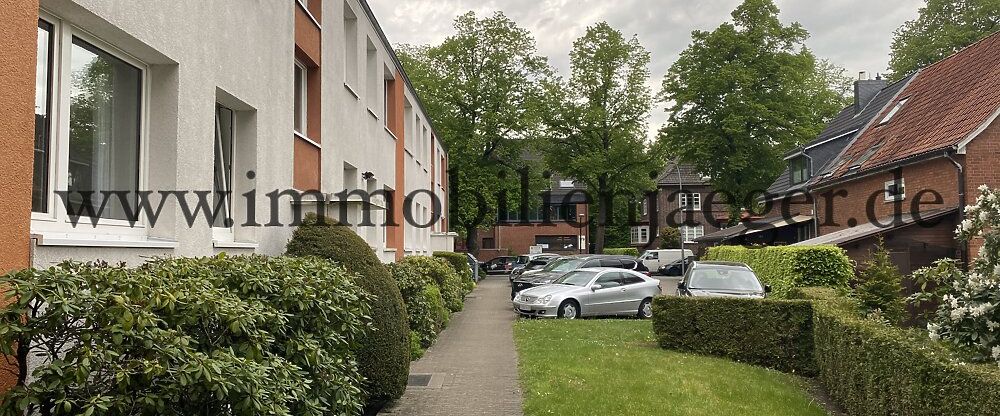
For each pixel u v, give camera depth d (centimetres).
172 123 621
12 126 395
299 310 508
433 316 1382
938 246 1802
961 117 1892
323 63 1145
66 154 512
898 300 910
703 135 3716
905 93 2555
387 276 791
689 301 1214
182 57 633
